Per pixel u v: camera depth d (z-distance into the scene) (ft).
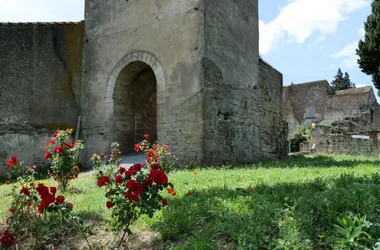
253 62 38.27
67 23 36.94
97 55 36.19
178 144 29.14
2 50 33.81
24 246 10.44
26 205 12.14
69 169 19.97
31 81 34.55
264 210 11.34
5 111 33.22
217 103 30.17
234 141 32.73
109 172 19.63
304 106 124.06
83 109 36.52
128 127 35.96
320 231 9.86
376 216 10.36
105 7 36.19
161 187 9.41
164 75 30.81
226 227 10.50
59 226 11.56
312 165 29.50
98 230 11.76
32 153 33.81
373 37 62.13
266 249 9.16
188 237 10.29
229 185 17.80
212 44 30.12
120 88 35.09
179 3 30.68
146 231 11.27
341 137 61.31
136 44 33.24
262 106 40.57
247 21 37.29
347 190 13.30
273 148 43.34
